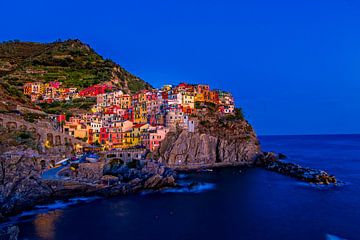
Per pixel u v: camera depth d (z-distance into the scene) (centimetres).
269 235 7056
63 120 15938
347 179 13412
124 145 15738
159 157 14950
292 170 14288
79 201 9769
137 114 18162
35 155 11475
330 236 6988
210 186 11838
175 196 10344
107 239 6881
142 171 12144
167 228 7500
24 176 9888
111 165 12750
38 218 8212
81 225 7700
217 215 8431
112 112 18050
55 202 9625
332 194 10606
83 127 15775
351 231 7262
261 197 10238
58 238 6925
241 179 13225
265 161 17200
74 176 11100
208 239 6869
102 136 16000
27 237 6962
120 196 10356
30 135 12731
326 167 17012
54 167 11656
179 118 16338
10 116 12888
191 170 15362
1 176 9350
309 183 12419
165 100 17488
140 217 8281
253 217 8262
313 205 9319
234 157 17462
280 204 9438
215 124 18225
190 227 7569
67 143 13925
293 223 7806
